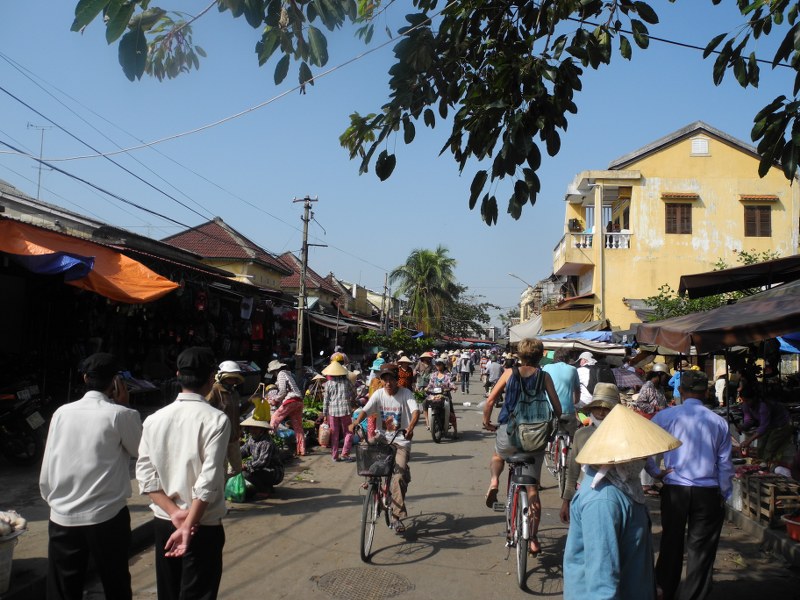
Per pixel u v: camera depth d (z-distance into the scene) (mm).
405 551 6332
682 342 6875
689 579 4762
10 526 4852
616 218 28422
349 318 35156
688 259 25031
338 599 5102
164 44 3311
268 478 8484
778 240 24875
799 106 4203
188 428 3660
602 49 4227
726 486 4770
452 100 4484
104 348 13375
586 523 3268
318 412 13984
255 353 21641
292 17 3359
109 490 3910
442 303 51688
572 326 24641
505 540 6656
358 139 4441
